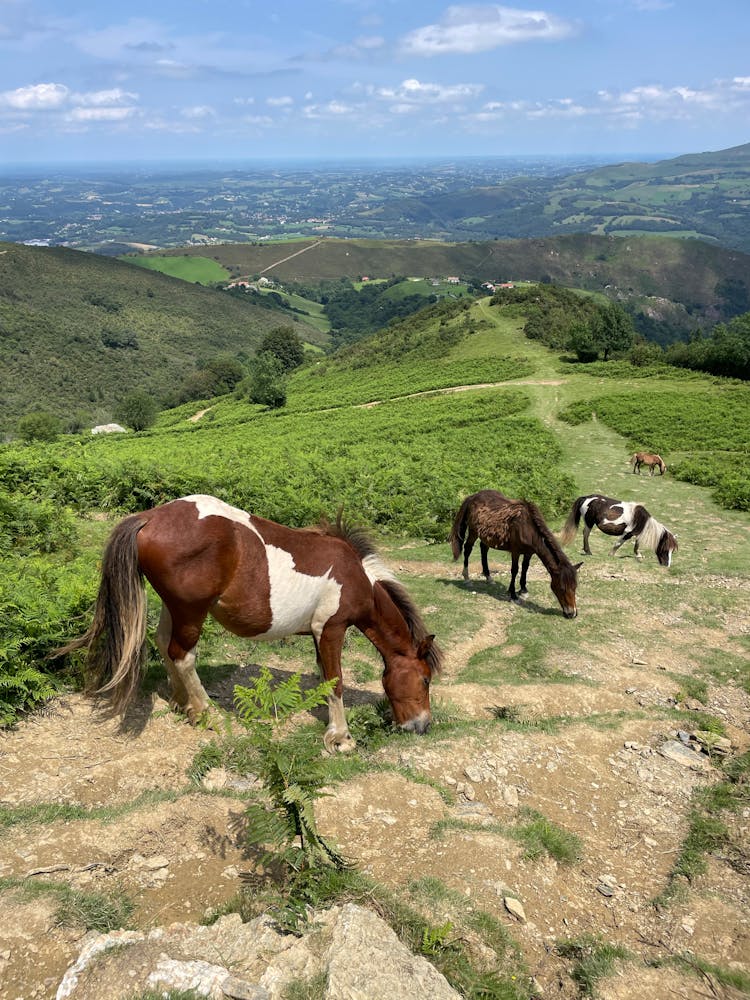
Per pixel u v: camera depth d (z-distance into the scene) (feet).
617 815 17.99
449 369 208.44
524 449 91.91
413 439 104.63
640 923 14.12
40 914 11.48
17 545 32.81
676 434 101.55
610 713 23.76
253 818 13.25
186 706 19.36
